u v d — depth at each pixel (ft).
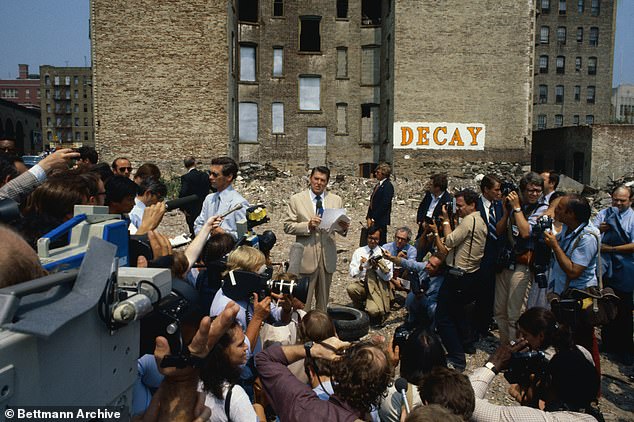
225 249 11.14
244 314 10.00
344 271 28.14
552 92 182.09
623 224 16.46
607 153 80.64
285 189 61.05
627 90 235.81
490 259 15.33
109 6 73.10
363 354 6.70
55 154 9.22
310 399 6.69
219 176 17.60
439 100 79.36
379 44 90.02
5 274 3.63
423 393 7.25
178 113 74.79
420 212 23.88
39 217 6.32
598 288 13.46
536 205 16.03
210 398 6.88
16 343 2.96
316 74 90.22
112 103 73.72
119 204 10.28
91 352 3.76
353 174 91.20
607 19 180.96
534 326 9.53
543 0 179.63
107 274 3.86
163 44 74.18
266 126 89.71
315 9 89.61
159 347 5.17
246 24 88.07
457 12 78.69
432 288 17.74
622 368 16.24
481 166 79.97
